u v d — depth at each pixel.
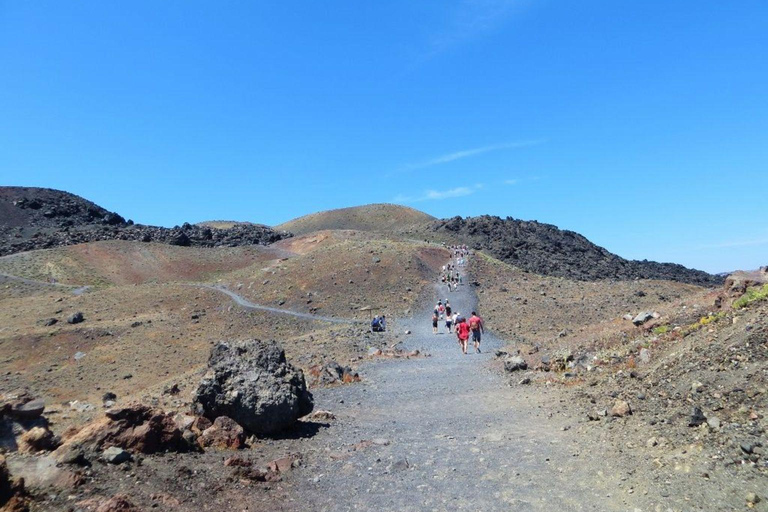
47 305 74.69
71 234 134.12
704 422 7.54
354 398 14.57
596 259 133.62
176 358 48.19
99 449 7.26
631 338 15.72
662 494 6.13
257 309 66.00
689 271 142.12
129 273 104.81
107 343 55.38
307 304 65.94
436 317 38.47
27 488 5.81
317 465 8.39
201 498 6.54
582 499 6.45
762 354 8.67
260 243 142.12
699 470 6.39
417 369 19.80
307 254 92.38
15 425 7.51
